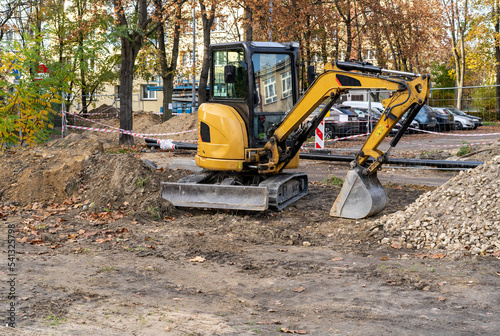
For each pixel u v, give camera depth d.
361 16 33.75
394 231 7.21
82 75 31.97
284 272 5.82
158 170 10.70
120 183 9.41
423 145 19.72
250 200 8.40
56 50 28.92
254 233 7.56
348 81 7.90
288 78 9.37
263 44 9.03
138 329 4.03
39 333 3.81
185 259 6.30
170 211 8.70
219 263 6.16
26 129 13.10
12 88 12.84
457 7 38.50
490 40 38.09
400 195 10.31
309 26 27.06
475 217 6.89
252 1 22.89
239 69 9.03
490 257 6.17
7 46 12.78
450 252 6.42
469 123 27.16
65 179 9.91
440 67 45.28
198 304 4.75
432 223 7.04
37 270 5.66
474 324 4.29
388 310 4.63
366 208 8.06
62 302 4.64
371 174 8.27
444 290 5.16
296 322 4.34
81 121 29.38
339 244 7.06
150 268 5.85
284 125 8.73
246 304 4.80
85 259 6.19
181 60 35.84
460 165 13.05
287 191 9.54
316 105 8.40
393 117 7.57
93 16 19.11
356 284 5.39
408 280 5.47
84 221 8.29
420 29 37.59
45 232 7.47
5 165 10.32
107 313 4.39
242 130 8.90
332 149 18.50
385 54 39.09
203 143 9.21
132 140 19.36
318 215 8.64
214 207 8.59
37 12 28.28
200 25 33.25
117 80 34.62
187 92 38.59
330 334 4.07
